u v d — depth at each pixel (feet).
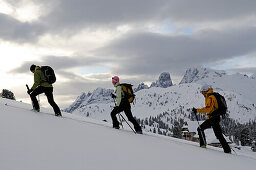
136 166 13.17
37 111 27.66
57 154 12.51
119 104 27.04
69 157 12.42
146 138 23.22
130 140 19.93
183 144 25.26
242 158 23.45
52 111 38.27
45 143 13.96
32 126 17.42
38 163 10.84
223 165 17.76
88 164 11.99
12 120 18.03
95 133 19.62
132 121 26.86
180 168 14.53
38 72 27.27
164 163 14.85
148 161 14.58
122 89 27.20
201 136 26.30
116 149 15.83
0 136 13.44
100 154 13.98
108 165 12.42
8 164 10.09
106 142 17.17
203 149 24.54
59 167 10.87
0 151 11.30
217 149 29.14
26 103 48.85
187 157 17.97
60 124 20.44
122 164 13.03
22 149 12.17
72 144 14.85
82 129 20.18
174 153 18.45
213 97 25.53
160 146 20.26
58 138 15.56
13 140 13.26
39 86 27.43
